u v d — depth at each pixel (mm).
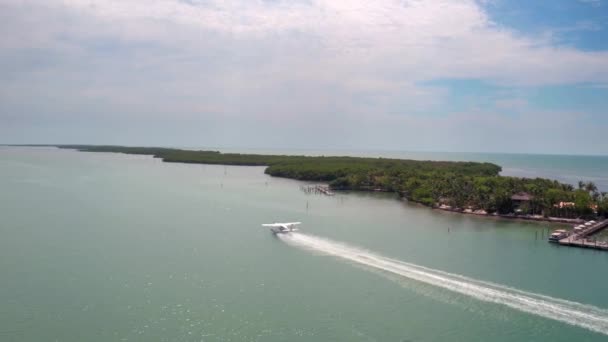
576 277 66250
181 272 66062
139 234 89125
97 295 56969
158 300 55812
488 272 68250
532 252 81375
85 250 76438
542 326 49875
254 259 73250
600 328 49344
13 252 74250
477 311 53594
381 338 47375
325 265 70375
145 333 47656
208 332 48125
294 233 93062
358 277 65000
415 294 58562
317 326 49750
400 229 100938
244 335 47656
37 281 61281
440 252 79875
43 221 99500
